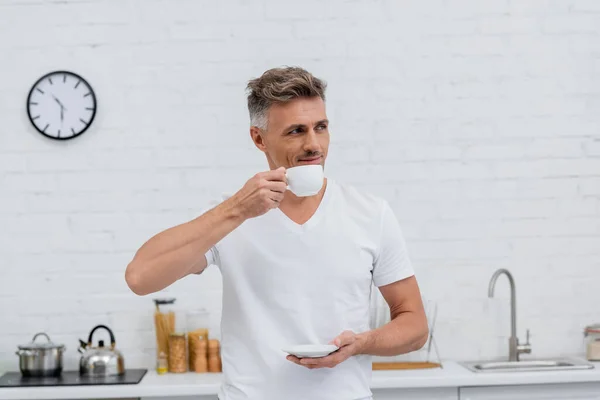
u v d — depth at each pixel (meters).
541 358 3.57
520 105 3.59
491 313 3.51
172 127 3.53
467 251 3.56
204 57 3.53
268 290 1.80
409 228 3.55
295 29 3.54
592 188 3.60
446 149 3.56
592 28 3.60
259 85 1.82
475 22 3.57
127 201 3.52
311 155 1.78
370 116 3.55
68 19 3.52
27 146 3.52
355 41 3.54
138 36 3.53
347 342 1.70
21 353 3.26
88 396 3.00
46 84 3.51
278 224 1.83
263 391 1.79
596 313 3.59
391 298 1.93
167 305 3.47
